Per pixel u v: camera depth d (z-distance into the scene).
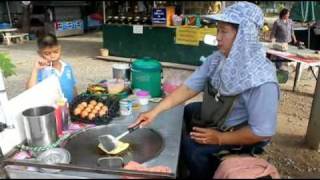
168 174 1.35
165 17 7.12
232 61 1.64
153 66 2.51
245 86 1.60
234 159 1.53
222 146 1.72
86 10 14.19
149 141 1.78
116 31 7.73
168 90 2.62
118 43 7.79
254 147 1.70
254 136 1.61
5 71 2.68
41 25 12.80
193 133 1.75
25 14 11.37
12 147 1.70
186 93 2.00
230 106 1.72
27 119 1.65
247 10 1.61
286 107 4.80
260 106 1.59
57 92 2.07
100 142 1.69
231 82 1.65
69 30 12.74
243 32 1.60
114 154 1.64
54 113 1.74
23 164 1.44
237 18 1.60
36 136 1.67
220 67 1.76
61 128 1.87
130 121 2.04
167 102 2.00
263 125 1.60
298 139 3.69
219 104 1.78
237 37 1.62
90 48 9.60
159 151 1.63
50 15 12.53
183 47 7.04
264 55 1.67
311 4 7.43
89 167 1.41
